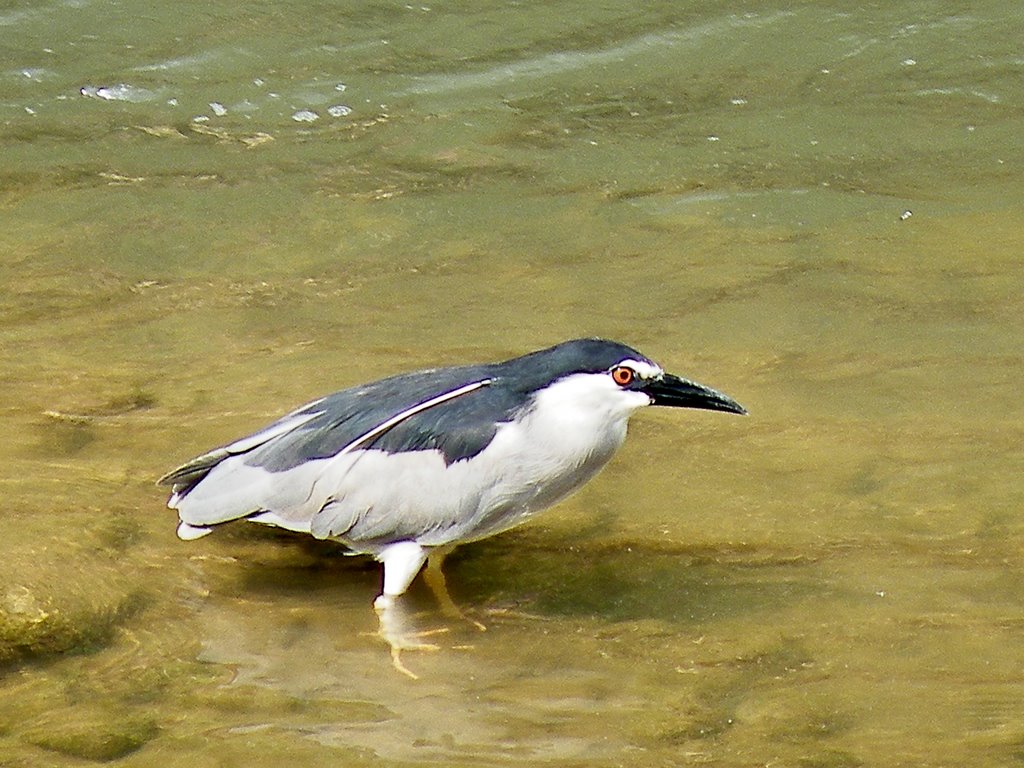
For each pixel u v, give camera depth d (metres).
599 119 18.22
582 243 15.84
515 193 16.77
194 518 10.79
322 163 17.34
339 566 11.25
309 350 13.92
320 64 19.33
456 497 10.62
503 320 14.47
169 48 19.61
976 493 11.84
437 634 10.47
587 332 14.26
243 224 16.16
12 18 20.11
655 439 12.65
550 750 9.19
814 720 9.45
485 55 19.55
